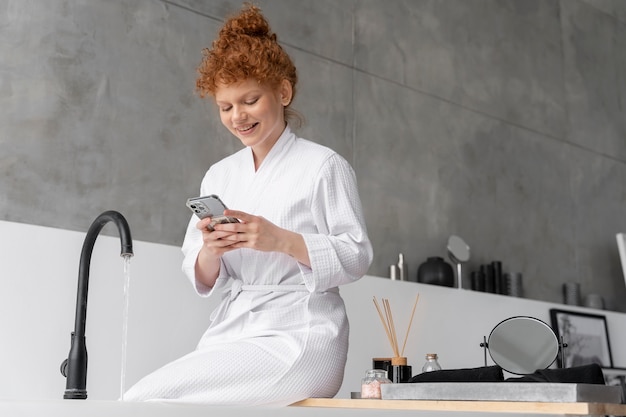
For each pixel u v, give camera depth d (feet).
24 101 9.72
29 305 7.90
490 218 14.66
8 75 9.67
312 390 5.33
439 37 14.71
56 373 7.95
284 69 5.83
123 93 10.53
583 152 16.85
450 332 11.57
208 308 8.93
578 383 4.08
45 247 8.09
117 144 10.36
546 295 15.25
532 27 16.53
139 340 8.35
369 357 10.36
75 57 10.21
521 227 15.16
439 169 14.06
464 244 13.37
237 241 5.34
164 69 10.98
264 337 5.48
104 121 10.30
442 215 13.89
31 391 7.77
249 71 5.56
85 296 5.29
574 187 16.44
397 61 13.91
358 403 4.80
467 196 14.38
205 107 11.32
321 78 12.72
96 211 10.04
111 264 8.36
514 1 16.31
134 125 10.55
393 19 14.03
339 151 12.68
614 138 17.63
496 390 4.18
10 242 7.90
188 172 10.96
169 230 10.64
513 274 14.16
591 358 13.91
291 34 12.49
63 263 8.16
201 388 5.18
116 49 10.58
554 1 17.19
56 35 10.11
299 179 5.79
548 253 15.53
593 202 16.76
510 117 15.56
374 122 13.29
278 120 5.87
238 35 5.65
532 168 15.69
